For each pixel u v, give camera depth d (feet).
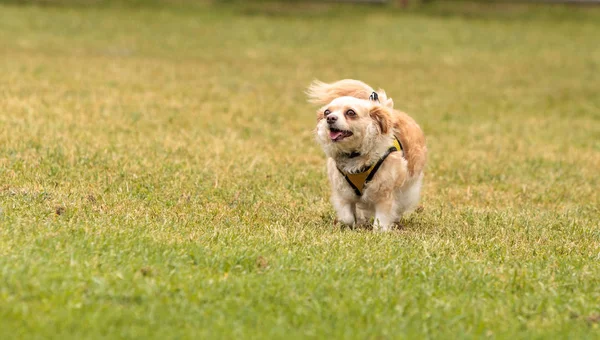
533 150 63.46
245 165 48.37
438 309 24.63
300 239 32.01
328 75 104.17
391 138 34.73
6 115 57.21
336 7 165.99
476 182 50.14
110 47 116.26
